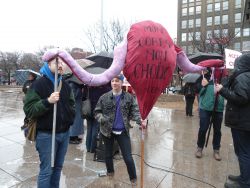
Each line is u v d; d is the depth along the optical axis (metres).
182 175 4.93
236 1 69.69
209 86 5.55
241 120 4.05
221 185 4.56
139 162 5.57
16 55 60.00
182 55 3.69
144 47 3.14
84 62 6.00
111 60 6.46
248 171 4.15
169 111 13.80
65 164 5.32
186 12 77.44
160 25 3.33
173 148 6.63
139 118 4.03
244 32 64.56
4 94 22.00
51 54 3.12
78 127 6.72
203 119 5.73
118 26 29.23
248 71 4.09
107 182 4.53
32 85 3.38
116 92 4.13
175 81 42.59
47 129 3.33
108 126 4.12
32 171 4.91
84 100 6.17
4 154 5.82
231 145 7.00
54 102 3.20
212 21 73.44
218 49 31.55
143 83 3.26
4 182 4.45
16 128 8.21
